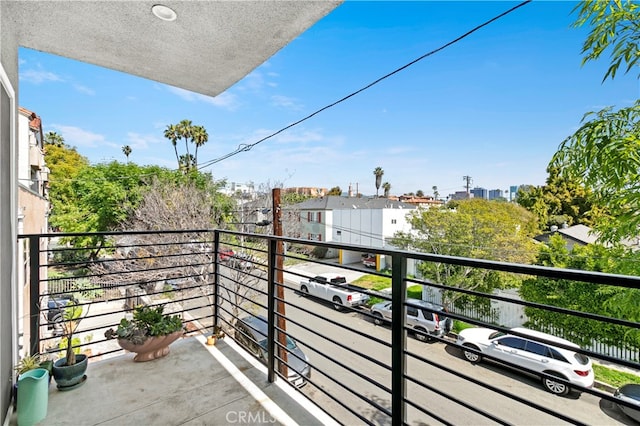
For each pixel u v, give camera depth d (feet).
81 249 7.27
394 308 4.19
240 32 6.62
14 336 5.87
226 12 5.95
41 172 38.93
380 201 73.56
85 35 6.70
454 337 24.98
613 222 8.80
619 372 19.19
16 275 6.33
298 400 5.82
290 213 42.70
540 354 18.02
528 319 26.63
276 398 5.88
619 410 15.37
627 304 9.09
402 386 4.17
